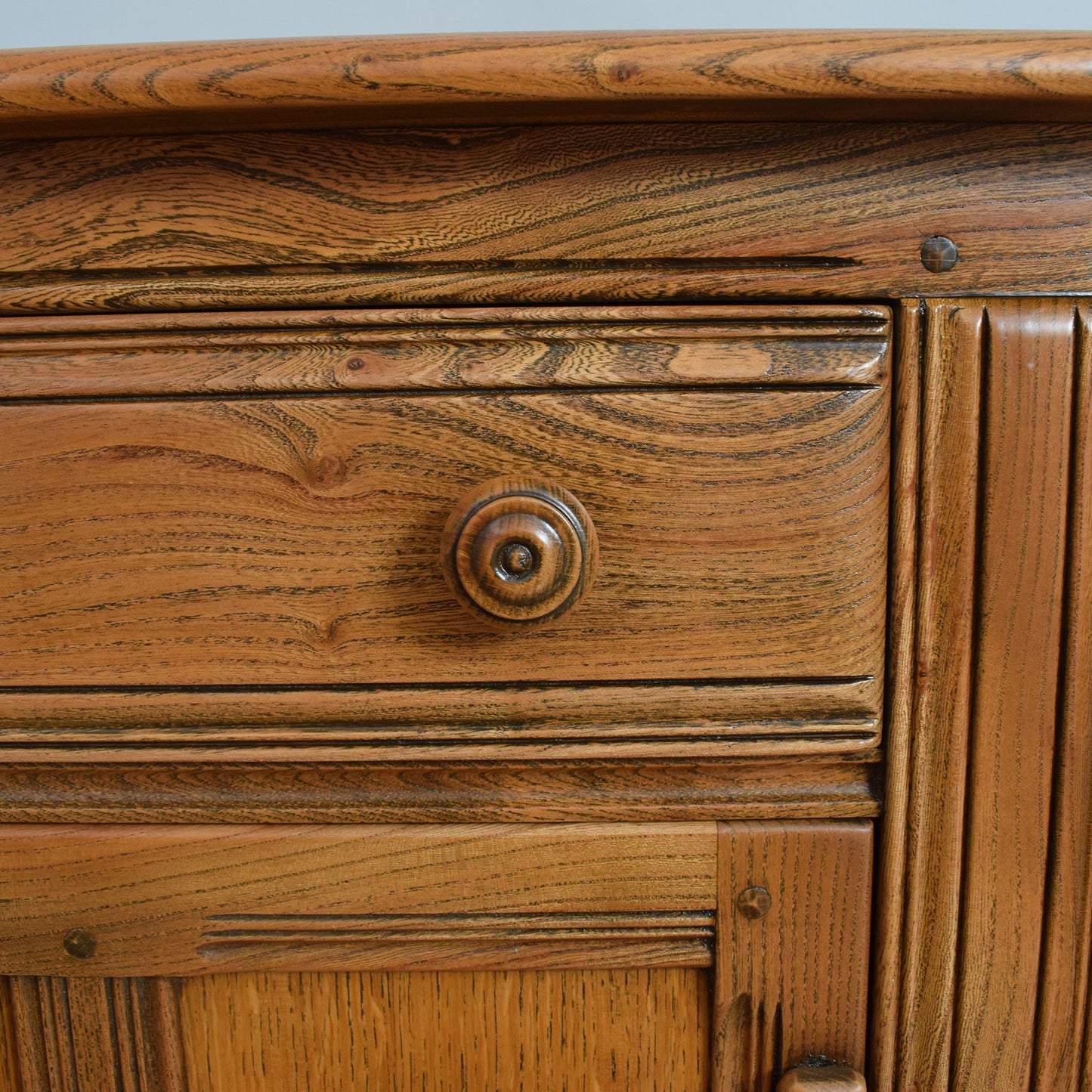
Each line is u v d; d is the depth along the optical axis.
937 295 0.55
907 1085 0.58
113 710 0.56
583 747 0.56
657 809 0.57
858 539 0.55
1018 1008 0.57
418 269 0.55
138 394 0.55
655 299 0.55
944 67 0.52
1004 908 0.57
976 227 0.55
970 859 0.57
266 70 0.52
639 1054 0.58
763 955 0.57
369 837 0.57
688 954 0.57
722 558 0.55
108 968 0.57
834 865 0.57
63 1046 0.58
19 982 0.58
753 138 0.55
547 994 0.58
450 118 0.54
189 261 0.55
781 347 0.55
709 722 0.56
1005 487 0.56
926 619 0.56
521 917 0.57
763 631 0.56
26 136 0.55
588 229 0.55
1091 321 0.55
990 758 0.56
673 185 0.55
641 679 0.56
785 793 0.57
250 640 0.56
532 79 0.52
